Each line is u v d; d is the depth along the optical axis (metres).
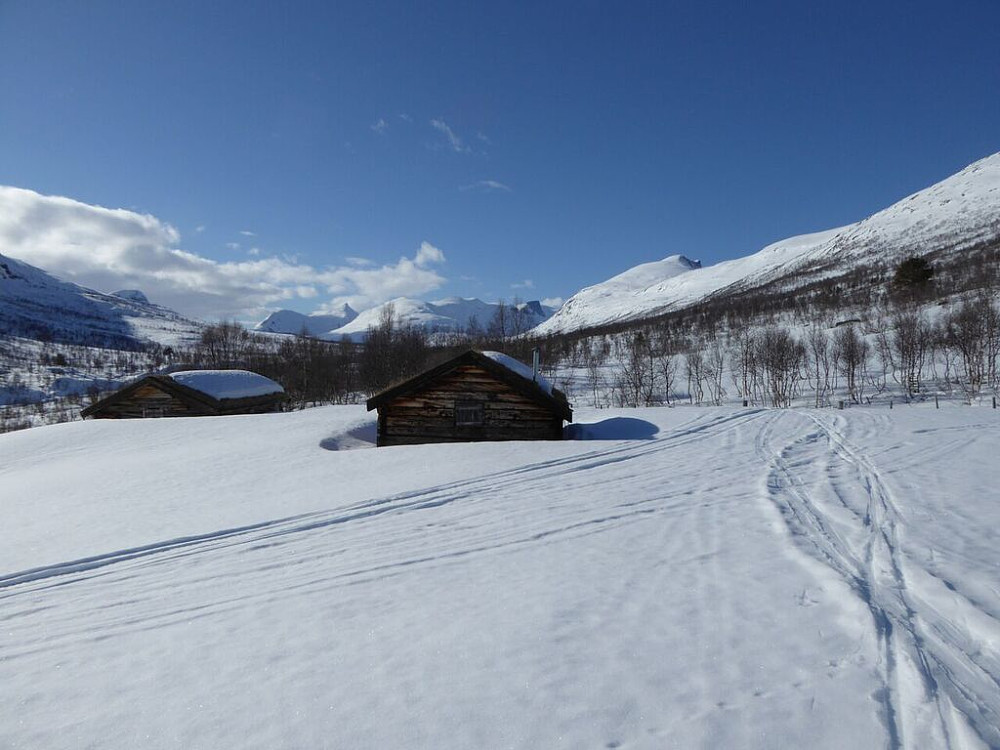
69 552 7.48
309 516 8.48
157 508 10.05
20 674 4.06
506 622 4.33
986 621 3.90
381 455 14.05
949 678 3.28
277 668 3.84
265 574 6.06
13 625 5.07
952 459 10.70
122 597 5.66
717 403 41.62
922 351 39.88
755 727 2.87
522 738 2.89
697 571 5.23
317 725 3.12
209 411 26.08
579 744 2.82
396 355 48.69
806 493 8.31
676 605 4.46
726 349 57.50
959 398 33.59
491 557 6.09
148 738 3.12
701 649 3.71
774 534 6.32
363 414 23.30
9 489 13.25
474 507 8.41
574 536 6.68
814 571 5.04
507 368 17.89
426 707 3.23
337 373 53.16
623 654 3.71
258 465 13.94
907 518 6.78
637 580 5.09
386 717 3.16
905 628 3.91
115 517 9.52
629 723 2.96
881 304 62.59
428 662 3.76
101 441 19.59
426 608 4.75
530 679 3.46
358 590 5.33
